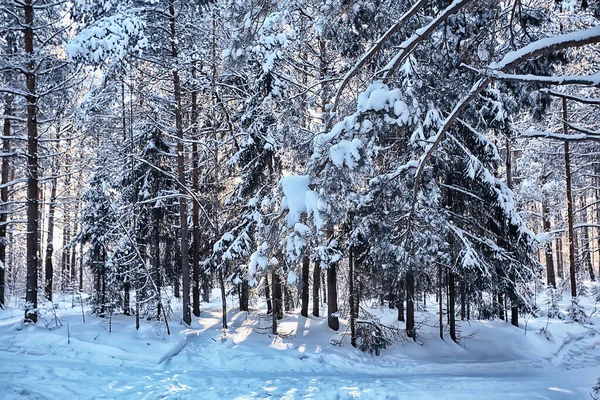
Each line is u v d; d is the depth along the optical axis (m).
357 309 16.47
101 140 21.33
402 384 10.58
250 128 16.98
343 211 6.51
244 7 8.16
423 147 9.70
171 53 17.38
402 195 11.73
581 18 11.75
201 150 20.39
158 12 16.47
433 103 9.87
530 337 18.80
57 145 24.97
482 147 15.11
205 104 19.47
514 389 9.81
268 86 16.14
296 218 6.60
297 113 9.70
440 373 13.77
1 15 15.44
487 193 15.83
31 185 15.46
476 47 8.71
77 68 16.03
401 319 19.64
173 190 19.02
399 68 8.07
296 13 10.03
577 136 6.20
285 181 6.88
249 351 14.53
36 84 16.69
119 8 13.63
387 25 9.40
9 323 15.73
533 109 9.02
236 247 16.73
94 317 17.27
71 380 9.52
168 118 19.64
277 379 11.06
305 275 21.22
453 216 16.31
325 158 6.71
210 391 9.40
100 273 17.78
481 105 13.48
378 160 12.67
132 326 15.87
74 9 12.79
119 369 11.30
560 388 9.76
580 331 21.11
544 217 30.30
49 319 15.90
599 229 30.75
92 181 18.41
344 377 12.10
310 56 17.27
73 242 18.55
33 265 15.25
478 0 7.72
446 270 17.30
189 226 21.16
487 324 19.69
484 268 14.91
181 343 14.57
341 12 8.54
